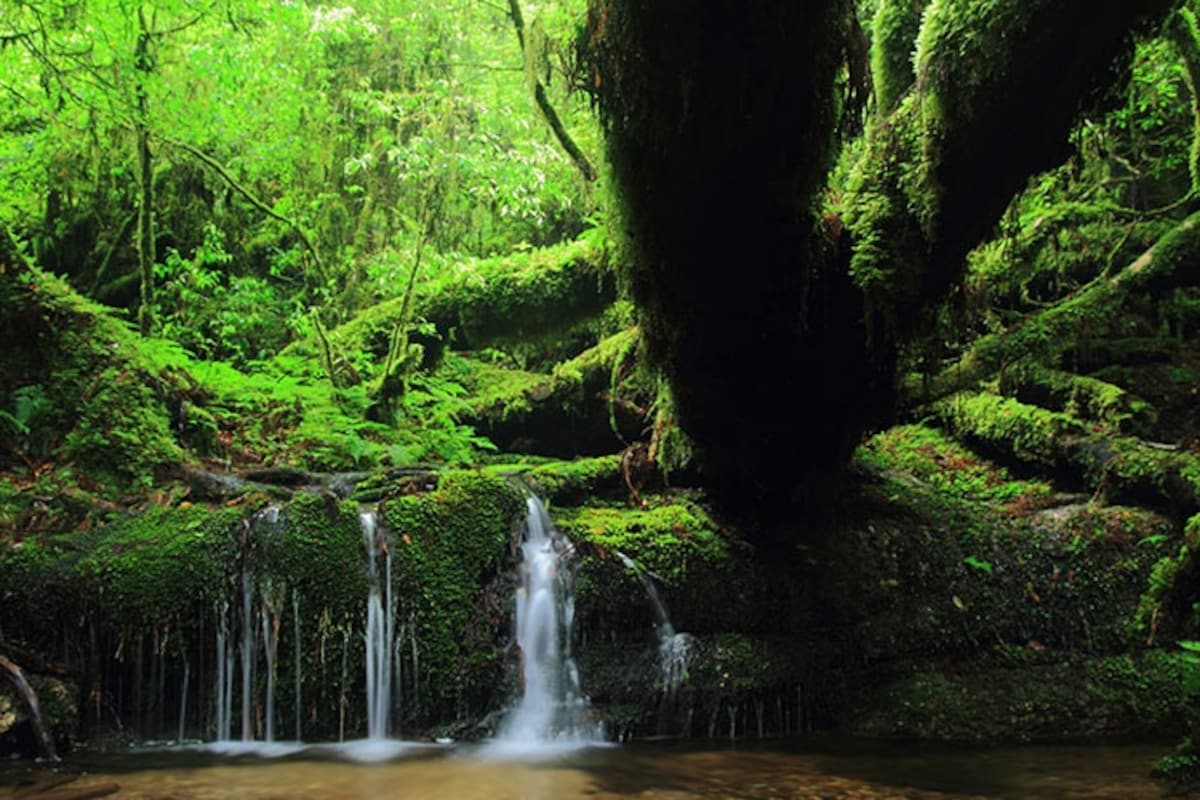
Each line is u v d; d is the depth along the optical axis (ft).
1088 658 19.15
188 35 26.94
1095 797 12.32
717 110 12.60
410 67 30.12
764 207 14.24
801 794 12.52
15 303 19.54
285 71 29.07
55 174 29.94
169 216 31.86
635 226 14.98
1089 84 13.48
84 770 13.01
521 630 17.24
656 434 20.99
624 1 11.92
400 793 12.14
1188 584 19.01
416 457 21.86
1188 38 22.07
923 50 14.23
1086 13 12.01
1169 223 27.73
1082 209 23.17
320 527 16.44
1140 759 14.88
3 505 16.61
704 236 14.70
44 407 18.80
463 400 27.09
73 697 14.48
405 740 15.92
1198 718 16.35
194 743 15.11
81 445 18.33
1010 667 18.97
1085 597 20.13
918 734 17.28
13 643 14.60
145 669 15.07
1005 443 25.55
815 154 13.71
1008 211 19.27
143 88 24.00
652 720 17.12
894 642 19.08
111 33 23.77
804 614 19.24
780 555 19.90
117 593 15.06
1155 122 26.32
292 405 23.11
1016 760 14.87
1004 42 12.70
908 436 27.96
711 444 19.52
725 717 17.57
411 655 16.26
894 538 20.68
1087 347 27.78
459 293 26.08
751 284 15.61
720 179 13.69
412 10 30.01
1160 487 21.68
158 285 30.53
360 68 30.91
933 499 22.81
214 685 15.40
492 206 31.50
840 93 13.69
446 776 13.24
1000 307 28.30
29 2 21.67
